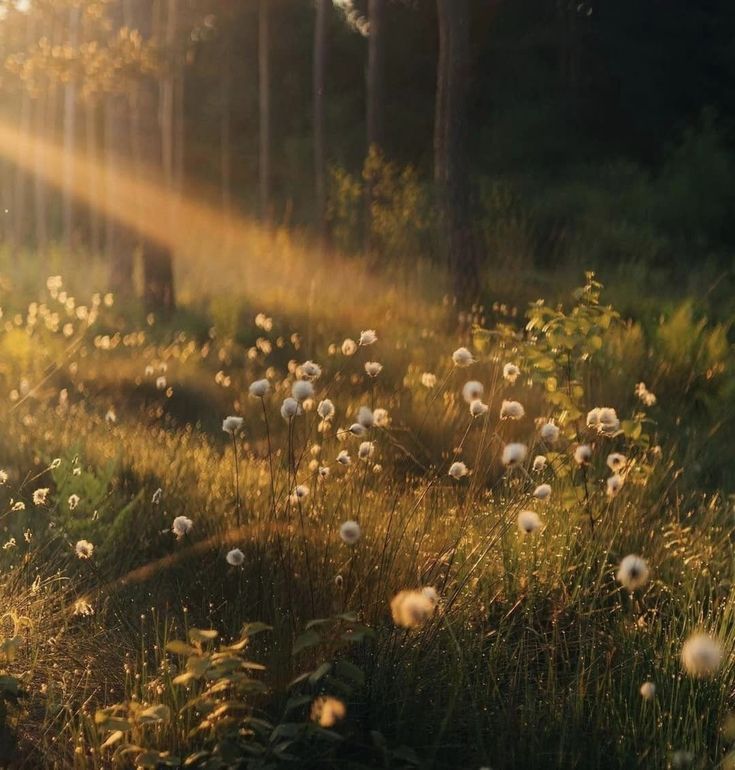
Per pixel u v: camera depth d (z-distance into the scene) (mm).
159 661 3953
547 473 5242
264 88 31812
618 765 3281
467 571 4254
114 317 15656
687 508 5938
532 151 30719
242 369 11195
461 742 3400
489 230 17938
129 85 15477
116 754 3045
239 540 4559
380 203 19000
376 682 3475
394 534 4332
